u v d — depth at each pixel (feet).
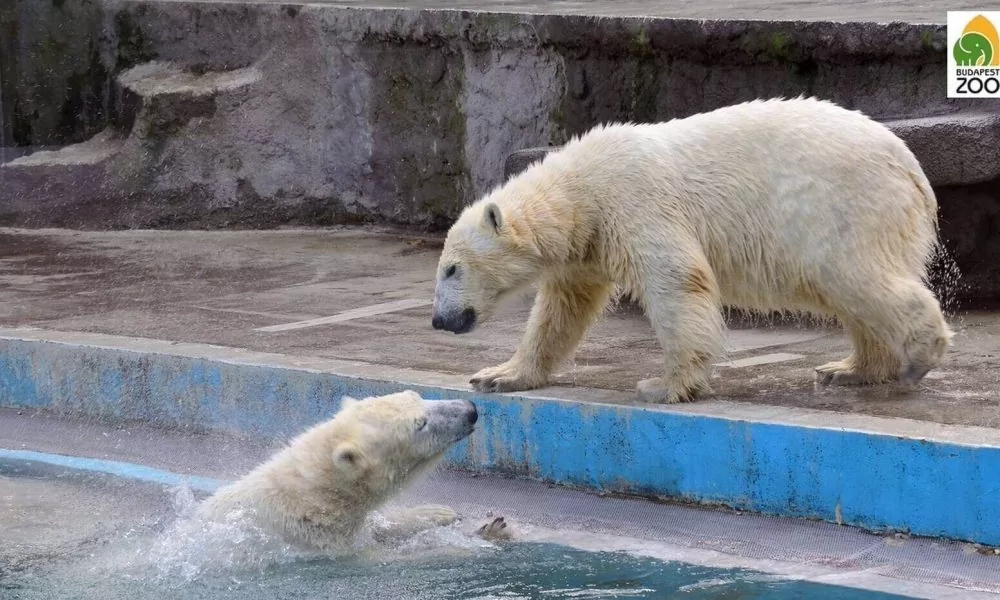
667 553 24.67
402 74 55.98
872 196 27.40
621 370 32.50
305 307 42.22
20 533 26.71
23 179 61.00
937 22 39.93
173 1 61.72
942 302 38.34
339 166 58.85
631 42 46.62
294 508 25.29
